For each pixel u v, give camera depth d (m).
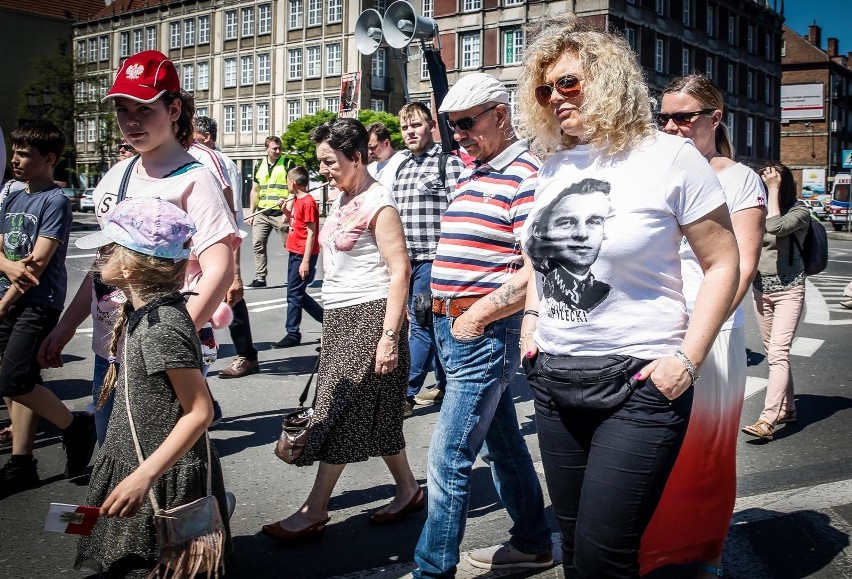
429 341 6.18
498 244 3.35
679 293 2.50
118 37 70.50
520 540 3.59
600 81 2.45
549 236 2.52
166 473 2.61
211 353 4.02
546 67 2.61
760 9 65.75
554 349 2.52
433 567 3.23
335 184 4.00
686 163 2.42
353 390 3.88
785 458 5.18
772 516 4.12
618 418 2.41
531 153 3.41
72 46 72.62
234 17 63.22
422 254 6.00
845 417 6.16
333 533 4.03
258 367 7.68
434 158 5.99
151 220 2.55
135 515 2.56
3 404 6.33
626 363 2.40
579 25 2.59
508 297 3.07
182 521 2.58
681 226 2.45
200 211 3.37
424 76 57.19
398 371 3.98
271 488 4.68
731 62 62.62
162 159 3.51
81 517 2.38
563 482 2.57
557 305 2.51
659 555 3.13
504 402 3.49
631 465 2.37
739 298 3.21
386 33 8.74
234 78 63.69
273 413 6.24
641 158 2.45
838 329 10.23
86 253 16.80
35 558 3.71
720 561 3.34
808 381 7.39
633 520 2.38
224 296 3.31
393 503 4.20
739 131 64.19
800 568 3.54
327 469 3.92
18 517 4.19
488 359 3.25
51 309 4.52
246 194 63.41
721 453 3.13
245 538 3.97
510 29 50.69
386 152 6.74
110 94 3.31
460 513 3.24
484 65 51.75
